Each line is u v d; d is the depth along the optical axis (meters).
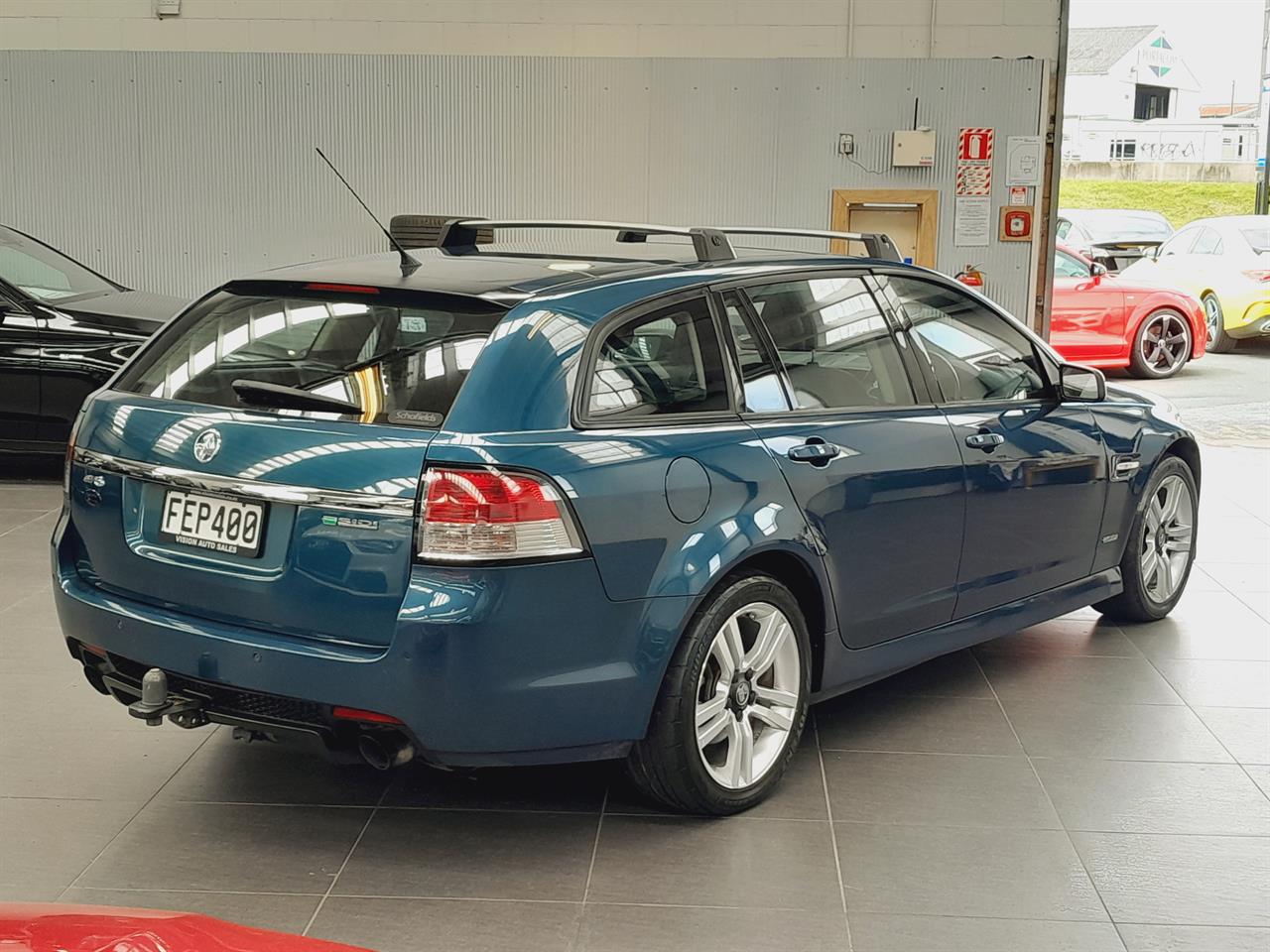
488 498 3.03
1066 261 14.37
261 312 3.54
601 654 3.21
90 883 3.22
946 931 3.05
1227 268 16.36
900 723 4.33
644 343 3.46
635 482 3.24
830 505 3.72
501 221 4.25
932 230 9.78
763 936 3.02
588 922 3.06
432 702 3.04
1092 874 3.34
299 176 9.91
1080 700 4.55
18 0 9.98
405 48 10.00
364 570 3.06
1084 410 4.83
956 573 4.24
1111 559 5.06
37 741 4.07
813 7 9.88
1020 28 9.81
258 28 9.98
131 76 9.79
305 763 3.93
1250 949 3.00
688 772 3.45
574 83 9.75
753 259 3.95
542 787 3.78
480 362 3.19
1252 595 5.90
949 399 4.27
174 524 3.33
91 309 8.00
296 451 3.16
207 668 3.23
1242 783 3.89
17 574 5.95
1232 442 10.07
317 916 3.08
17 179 9.93
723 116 9.73
